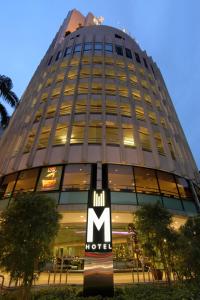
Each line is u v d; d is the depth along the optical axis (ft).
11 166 92.63
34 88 135.33
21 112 122.52
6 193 83.92
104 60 133.39
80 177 81.35
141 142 95.86
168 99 141.08
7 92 68.23
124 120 101.04
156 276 52.90
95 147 89.35
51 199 44.91
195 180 98.58
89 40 150.82
